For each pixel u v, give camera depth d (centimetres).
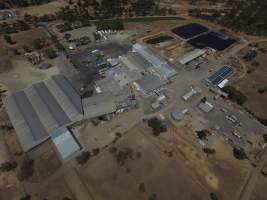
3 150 5947
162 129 6531
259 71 9100
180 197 5206
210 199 5191
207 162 5900
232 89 7862
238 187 5441
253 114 7244
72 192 5203
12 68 8488
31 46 9625
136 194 5222
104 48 9744
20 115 6550
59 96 7112
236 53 10062
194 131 6631
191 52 9706
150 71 8612
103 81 8025
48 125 6338
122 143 6238
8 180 5369
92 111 6831
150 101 7481
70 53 9300
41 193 5172
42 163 5712
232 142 6397
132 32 11019
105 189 5288
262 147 6350
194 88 8075
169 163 5838
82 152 5966
